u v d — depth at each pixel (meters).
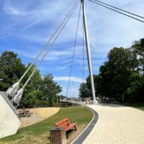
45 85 72.12
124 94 59.84
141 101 56.72
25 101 51.31
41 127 18.55
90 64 51.06
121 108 34.66
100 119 21.08
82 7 52.47
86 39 51.81
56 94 76.50
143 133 13.73
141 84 56.00
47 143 12.41
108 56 58.66
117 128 15.77
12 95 16.70
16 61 52.03
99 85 65.06
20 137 14.56
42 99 70.56
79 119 22.08
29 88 52.19
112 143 11.45
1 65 51.66
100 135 13.45
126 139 12.23
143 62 55.34
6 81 50.69
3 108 15.71
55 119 24.20
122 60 56.81
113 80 57.97
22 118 31.08
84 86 110.75
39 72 55.53
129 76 56.84
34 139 13.59
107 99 54.25
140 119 20.30
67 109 36.06
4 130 15.57
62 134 11.11
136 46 55.53
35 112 36.66
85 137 12.98
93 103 49.84
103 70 60.50
